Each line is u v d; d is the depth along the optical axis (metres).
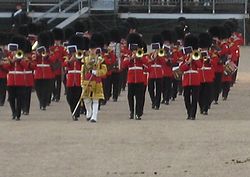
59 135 41.03
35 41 62.03
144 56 50.34
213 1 110.25
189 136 40.62
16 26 89.06
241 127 44.44
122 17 107.75
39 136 40.66
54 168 31.86
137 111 49.81
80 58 49.53
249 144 37.81
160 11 110.44
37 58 57.34
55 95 62.66
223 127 44.44
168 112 54.91
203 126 45.00
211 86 53.22
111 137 40.31
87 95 48.12
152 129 43.56
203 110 53.00
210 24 109.56
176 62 59.91
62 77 66.44
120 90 69.06
